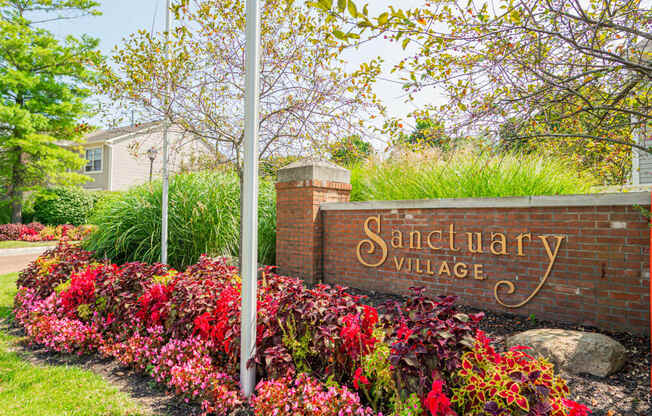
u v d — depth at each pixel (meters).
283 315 2.83
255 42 2.83
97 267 5.07
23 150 17.94
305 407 2.33
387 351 2.50
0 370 3.50
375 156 7.75
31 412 2.76
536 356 2.99
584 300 3.81
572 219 3.90
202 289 3.65
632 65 3.14
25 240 16.81
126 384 3.24
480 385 1.99
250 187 2.80
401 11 2.90
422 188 5.89
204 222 6.89
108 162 22.77
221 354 3.29
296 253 6.45
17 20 17.97
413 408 2.09
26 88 18.08
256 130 2.83
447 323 2.23
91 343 3.95
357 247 5.83
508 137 3.87
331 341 2.68
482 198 4.52
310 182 6.21
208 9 4.78
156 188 7.58
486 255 4.51
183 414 2.73
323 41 4.52
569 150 4.87
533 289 4.14
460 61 3.89
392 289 5.39
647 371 2.81
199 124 5.26
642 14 3.56
